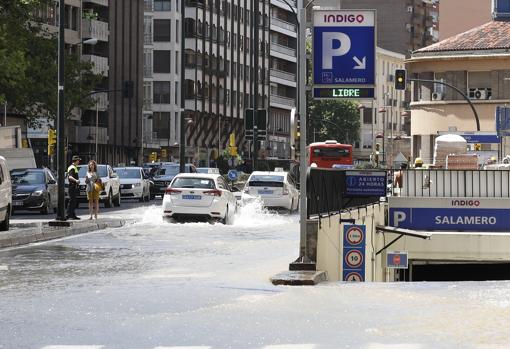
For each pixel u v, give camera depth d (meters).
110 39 132.12
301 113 24.89
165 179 90.56
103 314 16.98
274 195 62.66
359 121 197.88
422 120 115.38
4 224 41.00
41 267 25.97
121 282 22.16
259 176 63.38
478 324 15.30
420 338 14.12
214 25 166.00
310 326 15.48
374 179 40.31
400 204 53.16
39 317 16.64
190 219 49.16
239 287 21.12
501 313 16.53
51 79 77.88
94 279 22.84
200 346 13.77
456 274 61.78
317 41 27.23
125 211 63.75
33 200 59.22
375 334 14.60
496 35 114.38
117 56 134.38
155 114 157.12
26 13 68.12
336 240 30.97
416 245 52.25
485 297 18.91
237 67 175.75
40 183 60.25
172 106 156.38
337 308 17.64
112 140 134.25
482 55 111.56
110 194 69.69
